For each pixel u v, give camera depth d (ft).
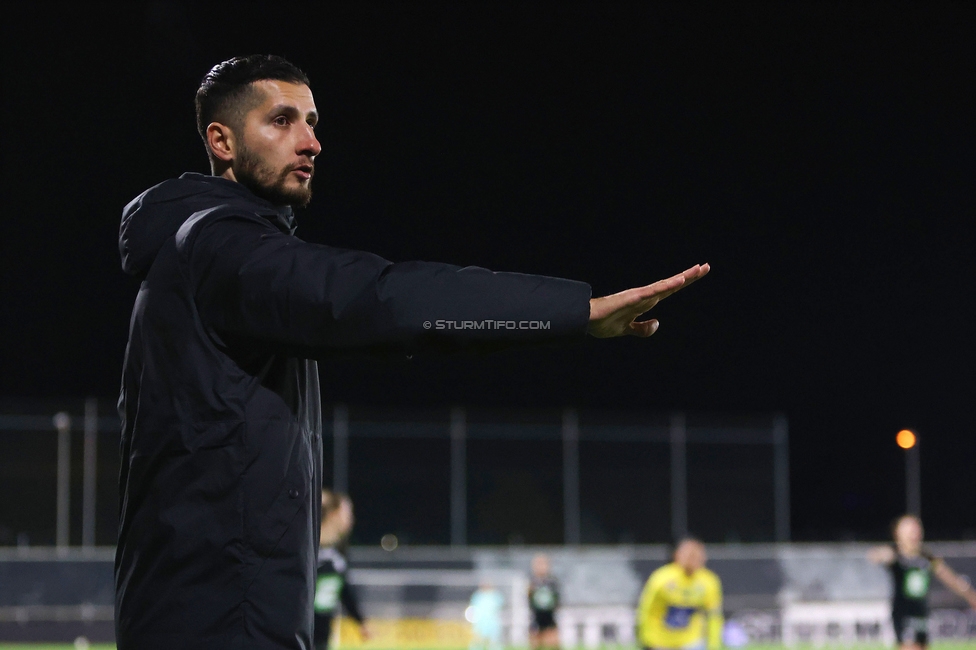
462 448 196.13
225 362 17.54
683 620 102.94
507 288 16.49
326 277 16.57
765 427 206.18
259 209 18.76
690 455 203.41
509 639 179.22
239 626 17.06
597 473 200.54
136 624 17.51
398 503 192.65
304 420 18.40
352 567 176.14
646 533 200.54
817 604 187.62
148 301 18.19
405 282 16.43
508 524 196.13
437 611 177.37
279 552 17.37
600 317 16.66
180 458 17.46
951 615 184.03
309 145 19.71
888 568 111.34
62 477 171.94
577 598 183.32
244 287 16.98
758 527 203.62
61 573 165.37
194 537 17.20
